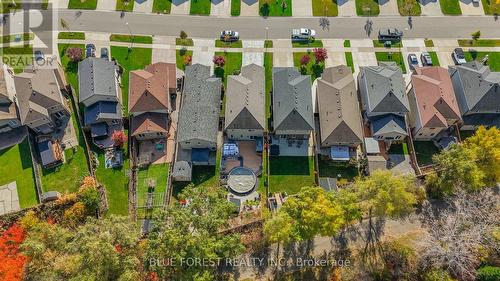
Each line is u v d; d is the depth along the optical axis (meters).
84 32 101.19
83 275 59.34
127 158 84.75
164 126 85.62
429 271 66.81
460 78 88.31
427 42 100.56
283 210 68.56
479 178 71.38
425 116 83.12
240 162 84.50
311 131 84.81
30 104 82.38
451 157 73.75
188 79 89.00
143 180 82.44
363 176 82.44
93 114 86.44
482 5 104.88
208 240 63.44
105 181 81.88
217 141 85.50
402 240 73.69
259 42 100.69
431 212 76.50
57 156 82.50
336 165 83.94
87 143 85.12
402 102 83.81
